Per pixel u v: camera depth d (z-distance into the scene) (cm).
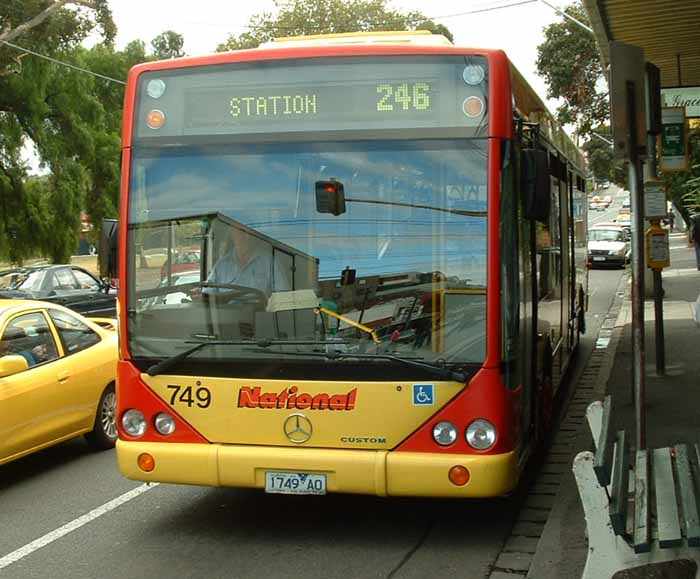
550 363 894
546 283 852
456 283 589
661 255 1170
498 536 647
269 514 706
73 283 2098
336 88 614
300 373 597
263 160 621
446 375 579
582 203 1468
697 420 908
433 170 599
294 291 605
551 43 3228
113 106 3662
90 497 770
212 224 622
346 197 607
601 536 490
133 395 626
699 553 471
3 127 3062
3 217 3130
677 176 2445
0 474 866
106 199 3434
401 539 643
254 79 625
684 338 1530
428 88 604
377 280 596
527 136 696
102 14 2756
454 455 579
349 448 590
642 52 644
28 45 2897
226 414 608
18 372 808
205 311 618
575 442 913
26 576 584
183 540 649
